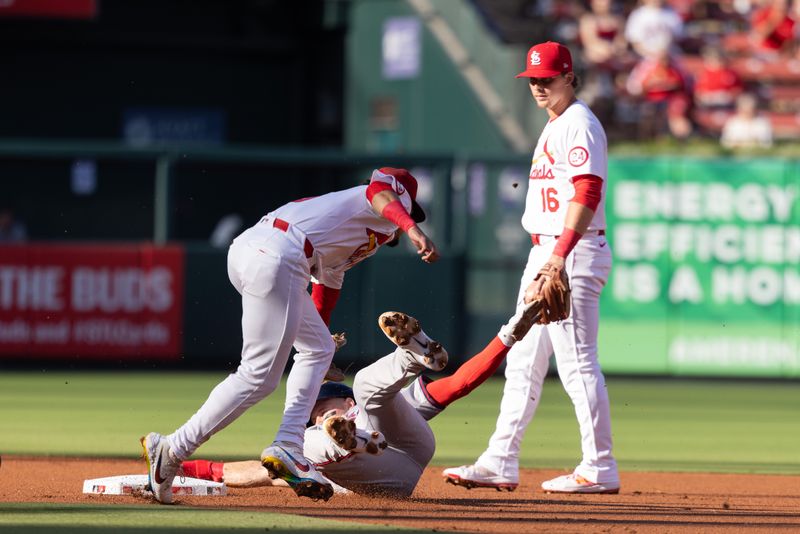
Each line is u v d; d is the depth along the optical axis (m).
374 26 67.75
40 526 15.41
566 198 20.42
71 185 69.38
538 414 38.34
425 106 63.75
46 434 30.33
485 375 18.72
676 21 60.34
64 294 49.38
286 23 74.38
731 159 48.53
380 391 18.02
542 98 20.62
